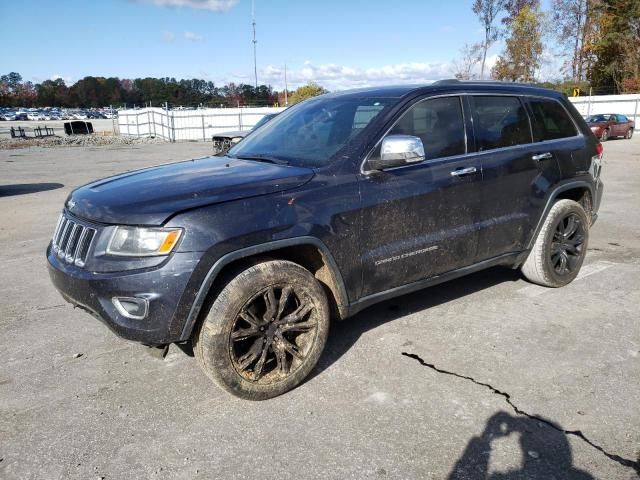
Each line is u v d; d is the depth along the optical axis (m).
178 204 2.83
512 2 41.59
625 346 3.70
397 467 2.54
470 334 3.94
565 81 47.16
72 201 3.32
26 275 5.60
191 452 2.69
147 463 2.61
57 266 3.09
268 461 2.60
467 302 4.56
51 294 5.00
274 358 3.25
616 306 4.42
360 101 3.95
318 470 2.53
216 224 2.84
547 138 4.68
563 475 2.46
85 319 4.40
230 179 3.15
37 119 85.81
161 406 3.10
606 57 45.66
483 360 3.54
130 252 2.79
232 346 2.96
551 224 4.61
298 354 3.21
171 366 3.58
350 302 3.46
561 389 3.17
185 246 2.76
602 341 3.78
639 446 2.65
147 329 2.78
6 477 2.53
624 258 5.79
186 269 2.76
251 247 2.93
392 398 3.12
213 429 2.87
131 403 3.14
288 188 3.12
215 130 37.59
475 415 2.93
